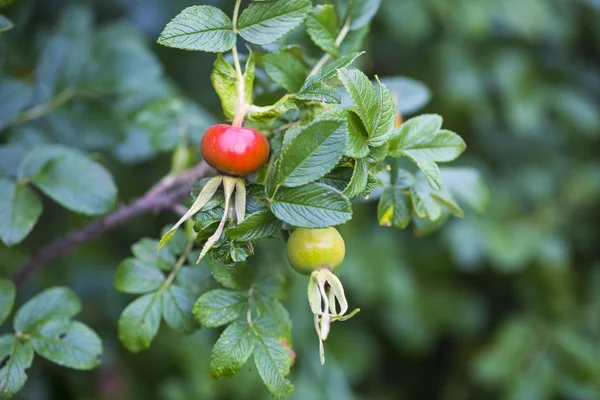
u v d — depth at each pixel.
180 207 0.58
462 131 1.05
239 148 0.48
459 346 1.11
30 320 0.54
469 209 0.97
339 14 0.58
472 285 1.08
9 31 0.64
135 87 0.67
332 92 0.48
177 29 0.49
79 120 0.67
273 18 0.50
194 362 0.84
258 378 0.82
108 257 0.88
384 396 1.12
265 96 0.55
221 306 0.52
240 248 0.48
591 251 1.07
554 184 1.06
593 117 1.02
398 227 0.54
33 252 0.81
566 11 1.02
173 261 0.55
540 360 0.97
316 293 0.49
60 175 0.57
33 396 0.73
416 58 1.01
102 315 0.85
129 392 0.84
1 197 0.56
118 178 0.87
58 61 0.67
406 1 0.93
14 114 0.63
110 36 0.74
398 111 0.61
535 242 0.98
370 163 0.50
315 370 0.86
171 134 0.68
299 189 0.47
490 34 1.00
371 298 0.98
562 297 1.00
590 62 1.06
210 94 0.94
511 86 0.98
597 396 0.92
